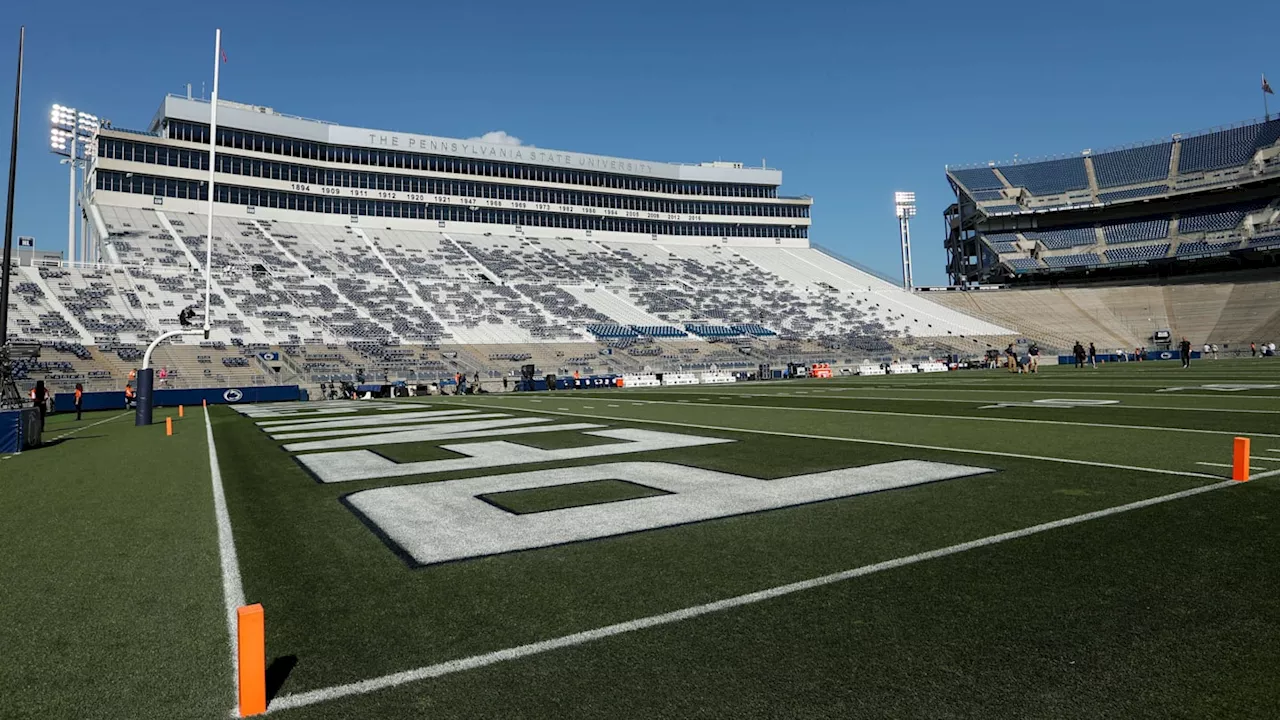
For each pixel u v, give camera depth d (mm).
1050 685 2904
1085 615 3613
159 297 42469
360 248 57281
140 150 52688
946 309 64938
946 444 10109
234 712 2857
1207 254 61594
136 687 3104
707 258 72375
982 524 5461
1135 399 16859
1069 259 68250
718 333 55219
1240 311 56531
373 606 4051
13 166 18938
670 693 2910
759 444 10797
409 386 37938
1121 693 2826
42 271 41969
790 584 4211
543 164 68438
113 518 6703
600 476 8188
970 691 2871
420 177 63938
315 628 3740
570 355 47438
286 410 24594
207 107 54688
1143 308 60812
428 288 53062
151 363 35688
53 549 5547
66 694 3039
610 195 72438
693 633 3527
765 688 2936
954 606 3785
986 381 29156
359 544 5434
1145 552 4617
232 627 3812
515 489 7496
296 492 7758
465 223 66062
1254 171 64000
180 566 4992
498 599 4102
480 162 66625
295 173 58875
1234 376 25875
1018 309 64188
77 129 48031
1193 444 9289
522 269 60500
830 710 2742
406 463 9711
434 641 3518
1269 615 3541
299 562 5000
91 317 38625
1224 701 2740
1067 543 4875
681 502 6605
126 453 12180
